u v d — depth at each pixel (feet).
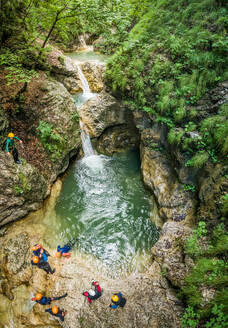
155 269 18.21
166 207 23.12
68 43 47.75
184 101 24.49
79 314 15.85
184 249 17.66
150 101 29.25
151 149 29.01
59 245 20.38
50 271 18.48
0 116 21.84
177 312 14.71
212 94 23.09
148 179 27.86
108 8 33.86
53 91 28.76
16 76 23.38
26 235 20.58
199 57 25.07
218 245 15.34
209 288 14.01
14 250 18.92
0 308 16.35
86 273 18.83
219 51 24.22
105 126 34.86
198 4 29.48
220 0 27.86
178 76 26.45
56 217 24.04
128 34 36.14
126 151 36.40
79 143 31.60
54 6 25.11
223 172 18.33
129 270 19.74
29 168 22.24
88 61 41.24
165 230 20.25
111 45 43.21
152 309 15.21
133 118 33.45
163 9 34.22
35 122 25.94
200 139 21.25
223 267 14.40
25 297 17.12
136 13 37.45
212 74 23.40
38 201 22.90
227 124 19.25
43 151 25.70
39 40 35.04
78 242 21.95
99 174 31.24
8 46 27.35
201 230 17.63
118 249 21.62
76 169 31.35
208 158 20.35
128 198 27.55
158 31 31.99
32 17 28.07
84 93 37.86
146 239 22.59
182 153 23.15
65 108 29.55
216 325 12.25
